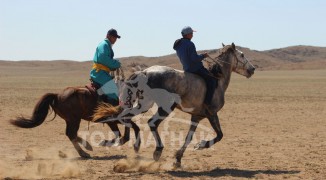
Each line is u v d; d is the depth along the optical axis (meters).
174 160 13.48
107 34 13.30
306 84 65.12
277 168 12.44
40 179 10.91
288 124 22.59
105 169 12.17
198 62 12.37
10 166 12.35
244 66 13.30
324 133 19.53
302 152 14.97
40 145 16.17
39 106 13.13
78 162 13.12
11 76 102.25
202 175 11.45
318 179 11.07
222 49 13.23
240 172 11.86
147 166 12.10
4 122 22.38
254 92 47.38
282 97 40.53
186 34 12.45
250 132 19.81
